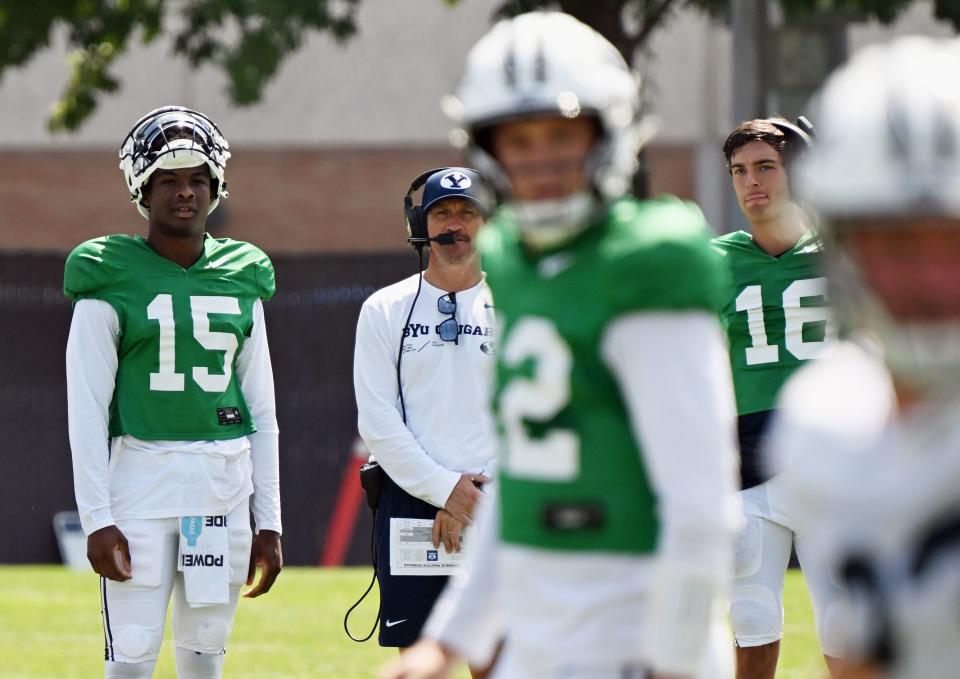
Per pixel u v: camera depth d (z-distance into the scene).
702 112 74.00
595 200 9.61
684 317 9.19
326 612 34.25
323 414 47.03
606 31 48.19
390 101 76.88
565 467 9.63
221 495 18.67
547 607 9.77
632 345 9.24
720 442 9.19
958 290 7.10
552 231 9.60
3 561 47.12
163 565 18.45
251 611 34.34
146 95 76.31
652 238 9.23
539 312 9.65
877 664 7.30
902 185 7.05
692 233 9.28
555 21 9.78
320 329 47.28
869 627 7.27
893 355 7.24
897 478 7.16
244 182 77.31
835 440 7.29
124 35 52.53
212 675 18.97
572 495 9.63
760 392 20.62
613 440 9.53
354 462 46.75
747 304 20.69
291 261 47.41
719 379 9.27
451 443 19.25
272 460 19.55
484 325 19.47
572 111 9.44
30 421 47.41
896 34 66.62
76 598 36.91
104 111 76.50
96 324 18.36
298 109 77.00
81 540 46.91
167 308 18.52
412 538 19.34
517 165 9.66
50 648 30.03
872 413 7.29
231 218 77.38
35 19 50.88
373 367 19.45
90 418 18.22
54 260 47.75
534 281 9.73
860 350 7.52
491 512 10.63
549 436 9.67
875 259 7.25
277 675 27.23
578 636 9.64
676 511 9.10
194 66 52.16
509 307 9.93
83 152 76.94
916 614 7.17
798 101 65.06
